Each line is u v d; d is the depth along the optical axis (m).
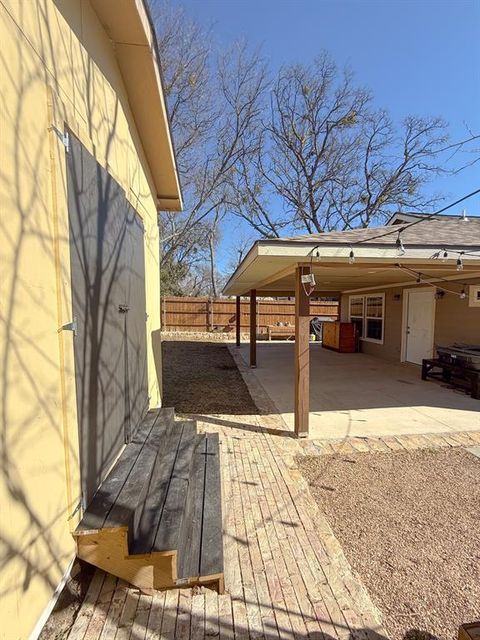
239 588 2.05
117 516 1.95
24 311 1.45
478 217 8.63
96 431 2.23
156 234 5.55
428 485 3.34
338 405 6.06
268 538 2.53
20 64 1.46
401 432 4.73
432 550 2.43
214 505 2.58
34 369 1.52
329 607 1.93
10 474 1.32
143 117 3.86
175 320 18.31
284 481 3.38
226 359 11.17
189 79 17.16
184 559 2.05
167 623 1.79
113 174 2.93
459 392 6.95
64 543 1.76
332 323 13.56
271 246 4.18
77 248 2.01
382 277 8.07
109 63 2.85
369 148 21.23
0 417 1.27
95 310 2.27
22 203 1.45
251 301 9.88
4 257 1.32
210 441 3.70
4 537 1.27
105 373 2.43
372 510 2.92
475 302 7.42
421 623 1.85
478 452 4.12
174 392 6.95
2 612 1.25
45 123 1.68
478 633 1.33
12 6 1.40
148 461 2.65
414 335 9.70
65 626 1.73
